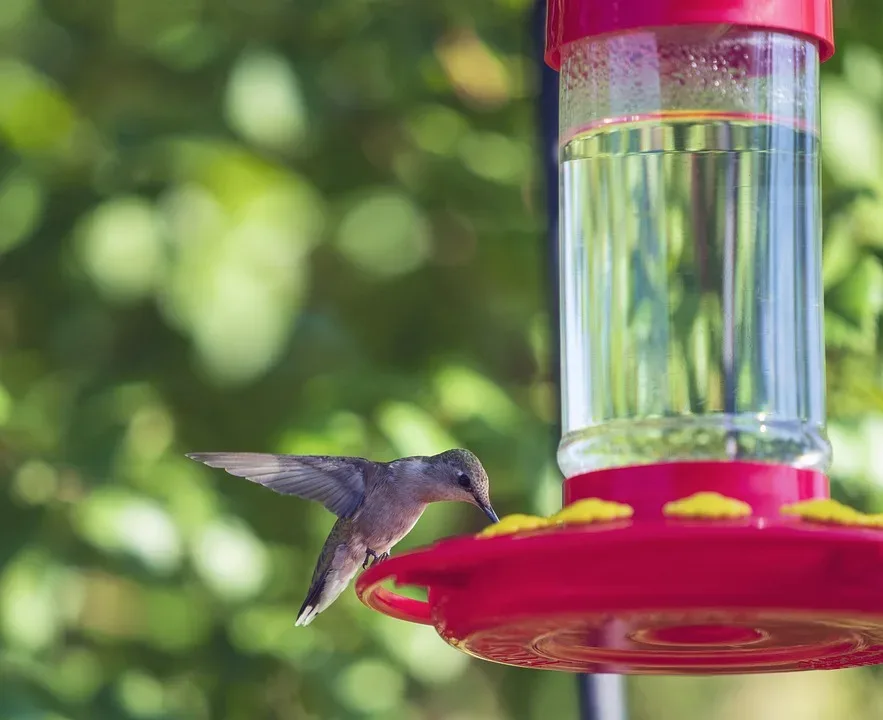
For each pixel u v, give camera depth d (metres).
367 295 12.83
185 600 11.88
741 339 6.88
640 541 5.37
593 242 7.09
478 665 13.30
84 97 12.60
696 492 6.10
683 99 7.01
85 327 12.02
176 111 12.05
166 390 12.19
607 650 6.51
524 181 12.86
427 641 12.30
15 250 12.02
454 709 13.28
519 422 12.03
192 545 11.62
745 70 7.01
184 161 11.56
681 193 6.98
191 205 11.39
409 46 12.76
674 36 7.01
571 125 7.20
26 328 12.29
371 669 12.12
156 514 11.58
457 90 12.99
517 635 6.19
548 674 13.19
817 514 5.63
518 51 12.91
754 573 5.57
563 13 6.96
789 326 6.91
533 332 12.52
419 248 12.41
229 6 12.47
